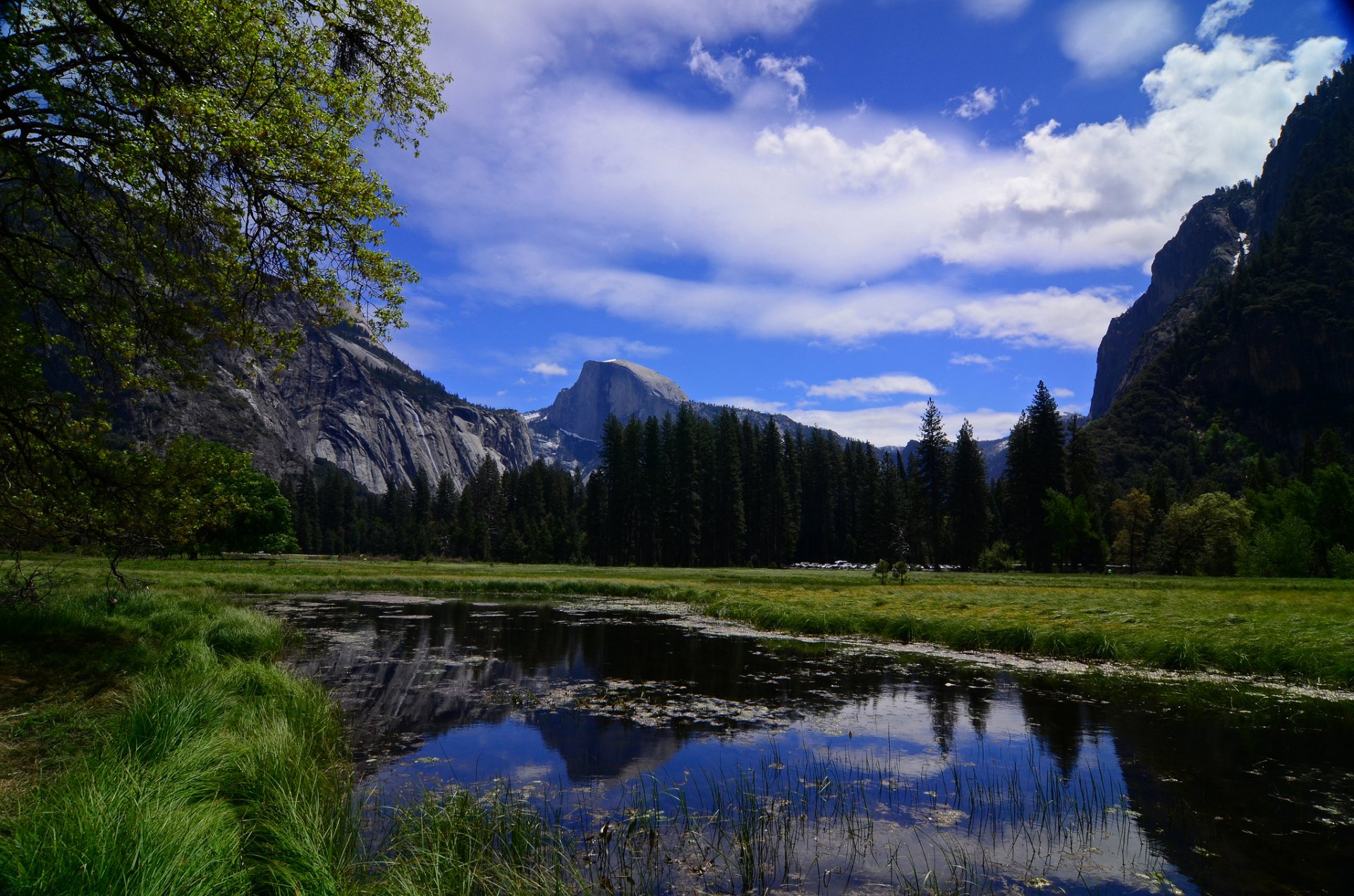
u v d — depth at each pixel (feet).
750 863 18.78
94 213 30.04
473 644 62.18
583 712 37.70
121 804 14.29
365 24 29.12
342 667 49.52
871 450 322.96
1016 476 237.04
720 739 32.58
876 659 56.29
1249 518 224.94
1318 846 20.59
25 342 29.35
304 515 439.63
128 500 34.19
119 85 24.47
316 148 26.32
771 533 292.20
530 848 19.25
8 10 22.04
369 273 29.14
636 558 293.23
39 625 38.96
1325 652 49.62
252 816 17.39
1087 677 48.93
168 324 31.24
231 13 24.03
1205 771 27.91
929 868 18.92
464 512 405.80
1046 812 23.30
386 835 19.84
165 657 36.52
